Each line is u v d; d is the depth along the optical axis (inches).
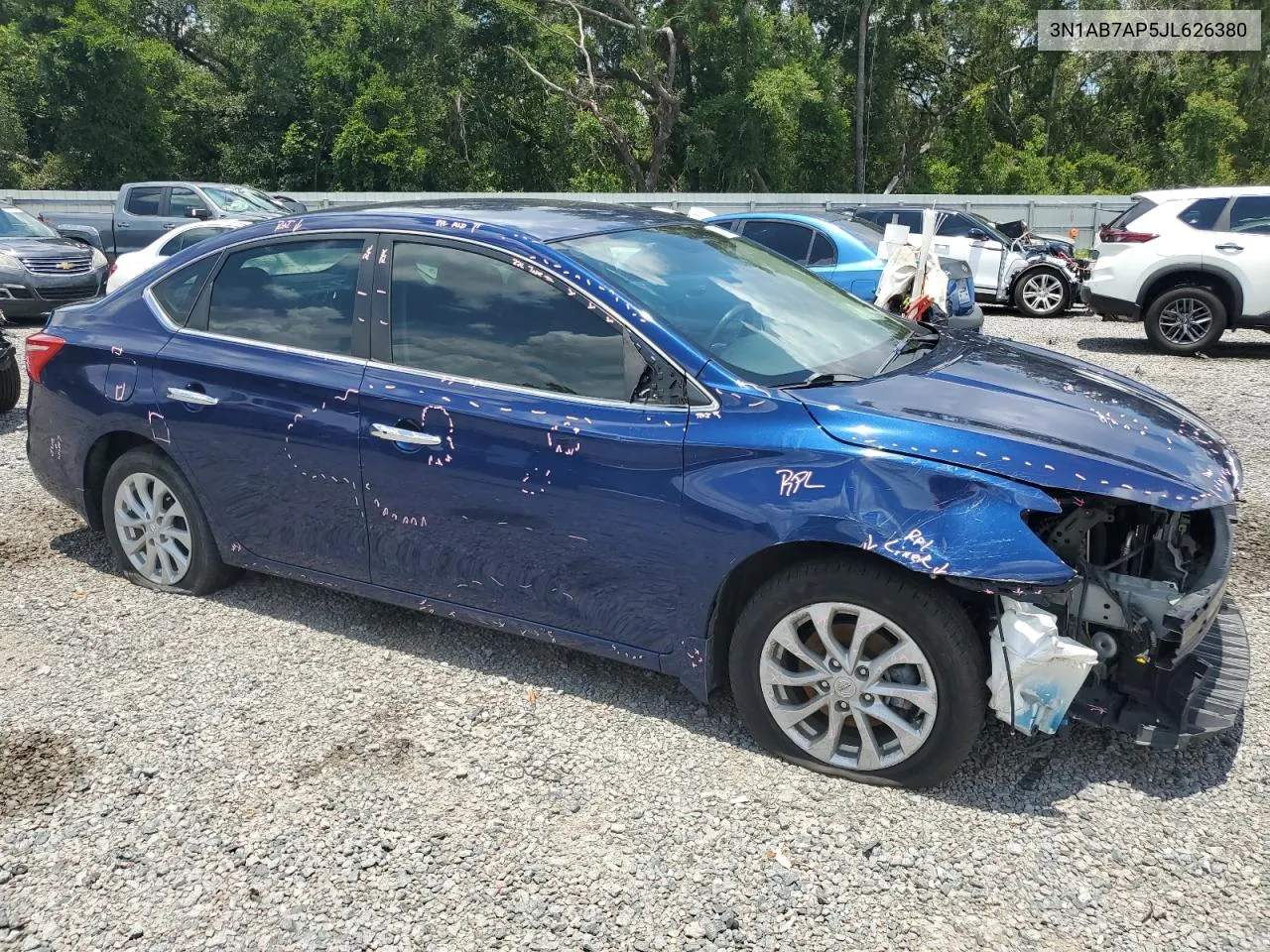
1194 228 423.8
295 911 103.0
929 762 117.0
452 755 130.1
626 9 1405.0
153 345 166.2
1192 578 119.0
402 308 145.0
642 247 148.0
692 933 99.2
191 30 1615.4
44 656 156.5
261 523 161.0
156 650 158.6
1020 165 1675.7
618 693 145.3
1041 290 590.9
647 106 1524.4
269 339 156.3
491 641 161.6
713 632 128.1
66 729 136.7
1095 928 98.9
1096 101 1807.3
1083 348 457.7
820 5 1600.6
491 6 1381.6
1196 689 115.9
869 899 103.3
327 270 152.9
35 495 234.7
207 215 637.3
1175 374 387.2
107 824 116.8
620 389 128.3
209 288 164.7
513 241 139.3
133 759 129.6
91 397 172.1
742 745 131.3
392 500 144.6
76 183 1411.2
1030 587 106.4
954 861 108.6
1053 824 114.2
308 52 1440.7
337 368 147.9
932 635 112.4
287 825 116.3
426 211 152.3
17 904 104.4
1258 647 155.6
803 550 121.3
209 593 177.0
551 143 1507.1
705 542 122.1
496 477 134.5
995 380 133.3
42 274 496.4
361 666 153.4
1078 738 130.8
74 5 1443.2
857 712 119.7
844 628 120.6
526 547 135.9
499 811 118.4
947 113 1738.4
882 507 111.5
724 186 1489.9
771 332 137.2
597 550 130.4
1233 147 1859.0
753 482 118.3
